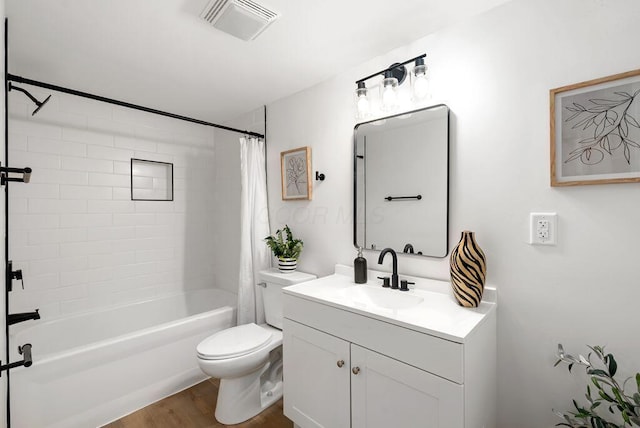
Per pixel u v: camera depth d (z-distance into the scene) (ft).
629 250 3.76
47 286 7.70
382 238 6.15
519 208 4.53
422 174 5.54
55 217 7.82
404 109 5.81
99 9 4.63
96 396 6.07
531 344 4.46
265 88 7.65
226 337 6.60
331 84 7.04
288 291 5.67
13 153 7.25
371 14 4.85
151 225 9.56
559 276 4.23
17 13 4.67
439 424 3.69
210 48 5.79
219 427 6.03
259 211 8.54
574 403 3.89
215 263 11.05
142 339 6.69
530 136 4.42
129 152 9.09
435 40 5.36
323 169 7.29
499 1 4.57
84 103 8.26
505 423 4.71
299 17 4.89
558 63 4.19
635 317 3.73
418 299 5.05
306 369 5.34
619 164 3.76
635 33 3.69
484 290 4.79
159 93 7.93
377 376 4.29
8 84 5.02
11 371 5.23
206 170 10.89
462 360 3.51
